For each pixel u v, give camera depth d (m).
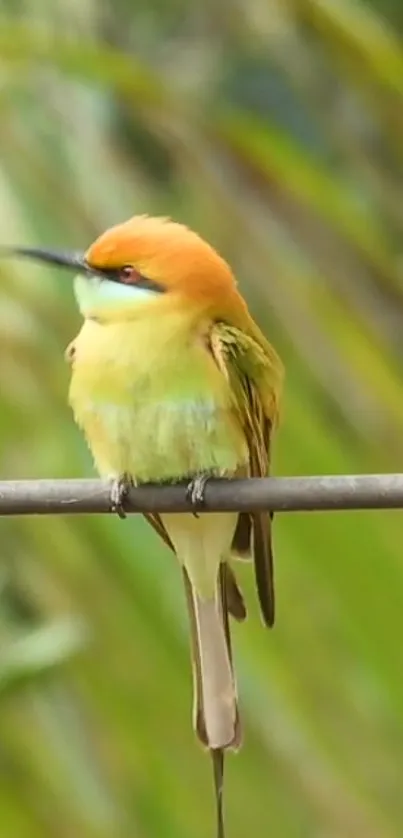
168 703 7.95
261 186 8.38
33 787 8.40
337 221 7.89
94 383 6.79
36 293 8.05
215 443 6.76
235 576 7.48
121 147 9.49
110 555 7.89
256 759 7.88
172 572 7.87
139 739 8.05
